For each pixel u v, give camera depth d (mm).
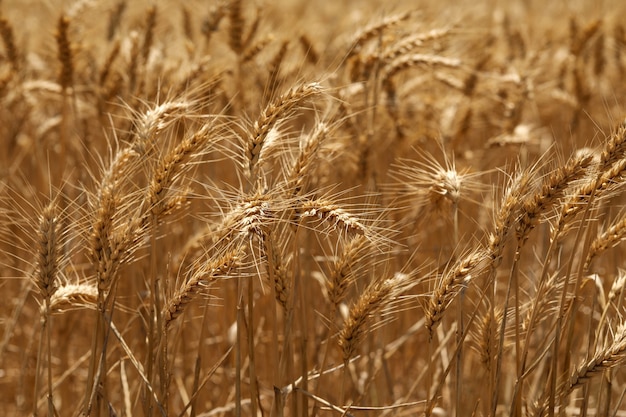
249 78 2320
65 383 2205
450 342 2219
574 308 1836
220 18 2299
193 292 1772
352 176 2246
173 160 1771
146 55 2322
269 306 2252
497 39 3262
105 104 2262
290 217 1767
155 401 1800
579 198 1775
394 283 1818
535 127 2838
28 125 2883
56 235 1783
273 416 1868
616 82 3195
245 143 1786
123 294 2197
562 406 1835
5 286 2371
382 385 2141
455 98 2598
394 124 2326
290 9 3475
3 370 2357
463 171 1916
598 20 2727
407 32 2303
